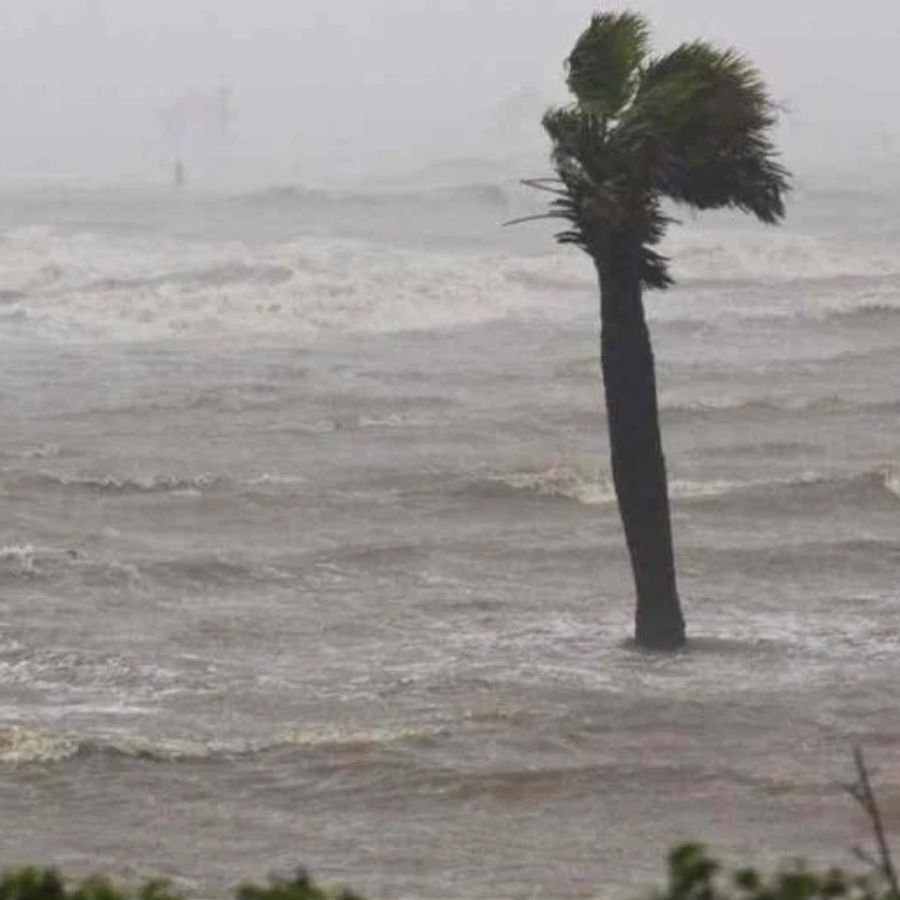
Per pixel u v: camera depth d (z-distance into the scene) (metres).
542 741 49.75
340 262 151.25
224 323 134.88
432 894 38.66
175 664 58.34
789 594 67.81
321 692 55.22
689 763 47.94
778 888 14.70
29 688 55.91
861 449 95.00
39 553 70.81
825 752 49.00
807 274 157.25
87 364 118.81
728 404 103.69
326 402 105.25
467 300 141.38
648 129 56.84
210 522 79.69
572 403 105.06
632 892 37.28
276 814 44.53
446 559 72.81
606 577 70.31
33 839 42.78
